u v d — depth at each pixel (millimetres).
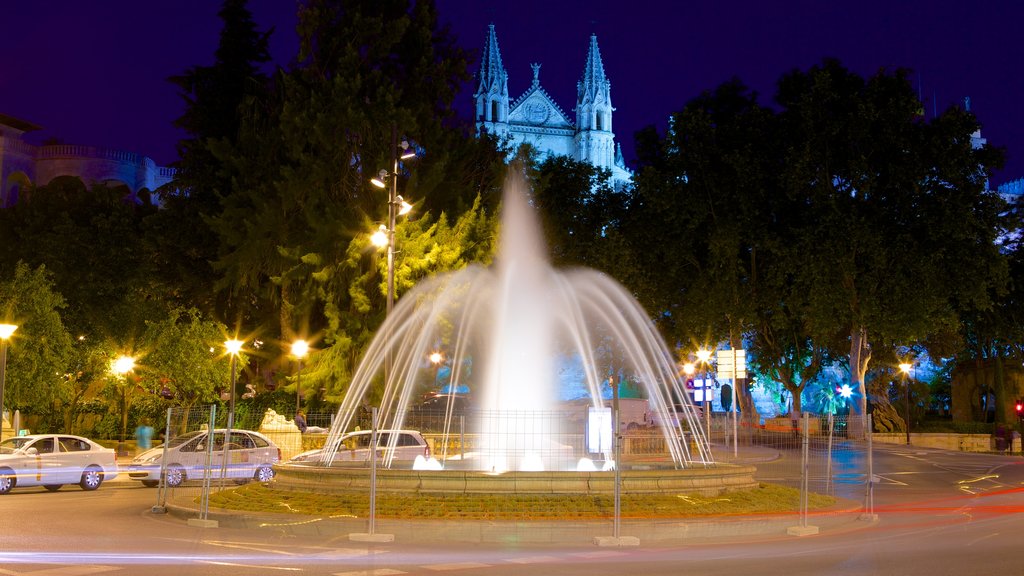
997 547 15383
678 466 23891
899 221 54406
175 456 28344
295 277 41688
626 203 65812
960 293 53344
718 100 62625
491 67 157250
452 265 39688
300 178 42438
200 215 46938
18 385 39781
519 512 17844
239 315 50250
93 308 49344
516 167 50344
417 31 48438
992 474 35781
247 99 48781
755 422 55000
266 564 13297
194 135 55812
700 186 58594
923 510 22906
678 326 61594
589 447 25422
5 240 58406
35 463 27406
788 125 57531
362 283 40188
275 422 37031
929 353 67812
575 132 156750
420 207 43875
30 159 81000
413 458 27141
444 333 39406
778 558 14117
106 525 18500
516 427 24562
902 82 55125
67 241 51281
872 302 52500
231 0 55594
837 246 52562
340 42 46125
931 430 63438
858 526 19250
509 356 43375
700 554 14727
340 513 18016
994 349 74438
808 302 55781
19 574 12055
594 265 55469
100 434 48094
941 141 53031
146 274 51656
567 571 12852
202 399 46781
